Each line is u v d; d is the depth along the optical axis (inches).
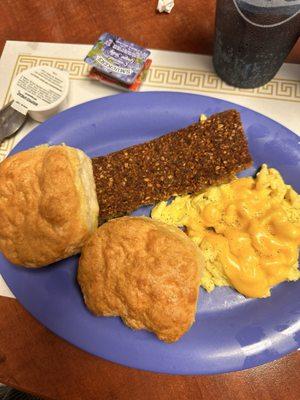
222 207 8.9
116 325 8.4
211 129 8.9
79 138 9.5
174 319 7.4
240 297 8.7
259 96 9.6
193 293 7.6
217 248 8.7
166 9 10.2
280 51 8.2
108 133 9.5
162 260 7.5
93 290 7.9
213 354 8.1
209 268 8.8
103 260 7.8
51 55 10.4
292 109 9.5
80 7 10.5
